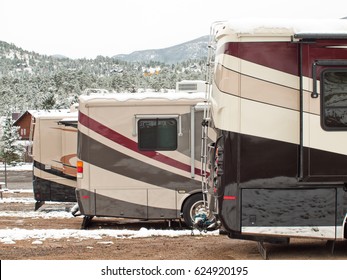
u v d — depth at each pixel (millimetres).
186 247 17969
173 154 22391
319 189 15227
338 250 17297
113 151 22469
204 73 17625
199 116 22359
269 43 15133
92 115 22500
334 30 15062
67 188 29484
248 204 15172
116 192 22469
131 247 18000
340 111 15062
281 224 15180
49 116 29516
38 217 27750
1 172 72375
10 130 86688
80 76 154500
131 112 22438
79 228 24031
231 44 15180
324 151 15039
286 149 15133
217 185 15438
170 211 22375
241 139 15141
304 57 15047
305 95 15039
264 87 15141
